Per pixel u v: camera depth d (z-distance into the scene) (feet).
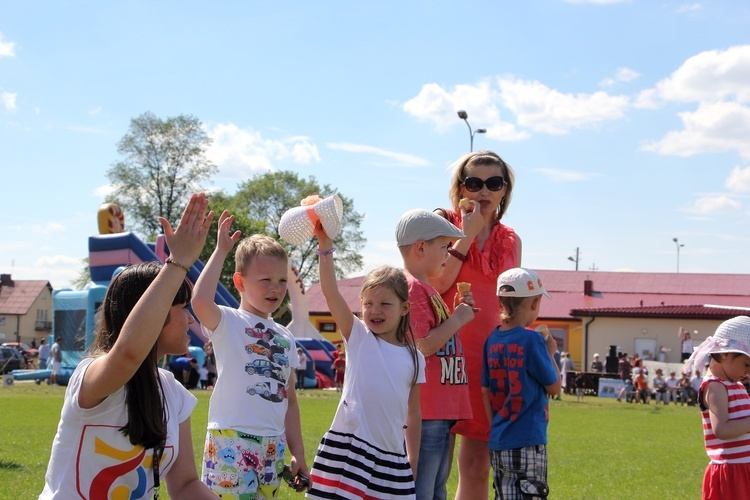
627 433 59.77
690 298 179.42
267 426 16.12
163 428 11.40
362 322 17.06
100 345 11.35
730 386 18.51
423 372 17.03
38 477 28.55
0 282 334.85
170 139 211.41
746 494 18.11
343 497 15.94
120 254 94.73
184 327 11.55
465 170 20.30
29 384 105.09
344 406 16.52
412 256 18.52
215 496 12.26
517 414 18.58
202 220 10.82
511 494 18.51
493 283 20.01
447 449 18.26
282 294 16.99
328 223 16.29
